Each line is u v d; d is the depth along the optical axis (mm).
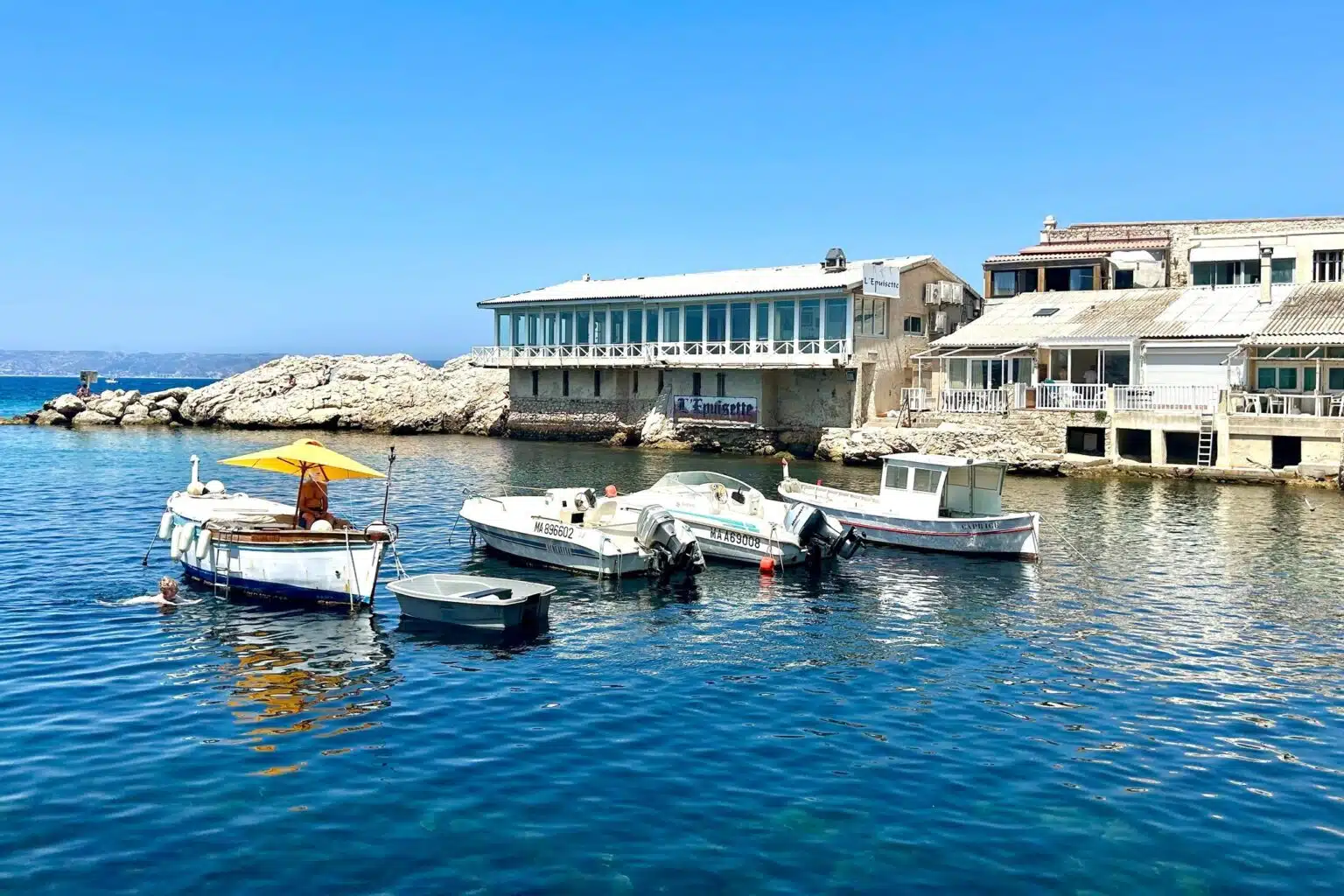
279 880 11867
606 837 12969
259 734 16047
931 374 65062
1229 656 20703
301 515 25328
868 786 14555
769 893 11781
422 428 78812
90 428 83375
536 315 70562
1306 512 38406
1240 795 14367
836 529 29359
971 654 20922
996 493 32844
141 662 19406
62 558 28406
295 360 91062
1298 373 49625
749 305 61656
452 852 12539
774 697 18156
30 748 15336
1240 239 61531
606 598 25484
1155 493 44094
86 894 11547
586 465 55250
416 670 19297
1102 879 12203
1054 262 68000
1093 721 17125
